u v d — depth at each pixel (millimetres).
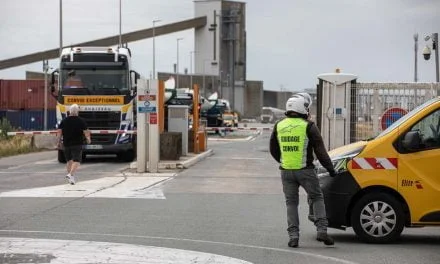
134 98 25656
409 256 8828
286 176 9312
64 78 24750
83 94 24625
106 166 23688
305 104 9383
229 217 12117
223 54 127688
